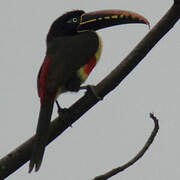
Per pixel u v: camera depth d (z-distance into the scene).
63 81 10.79
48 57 11.59
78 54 11.62
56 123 9.84
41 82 10.69
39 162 9.12
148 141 8.30
